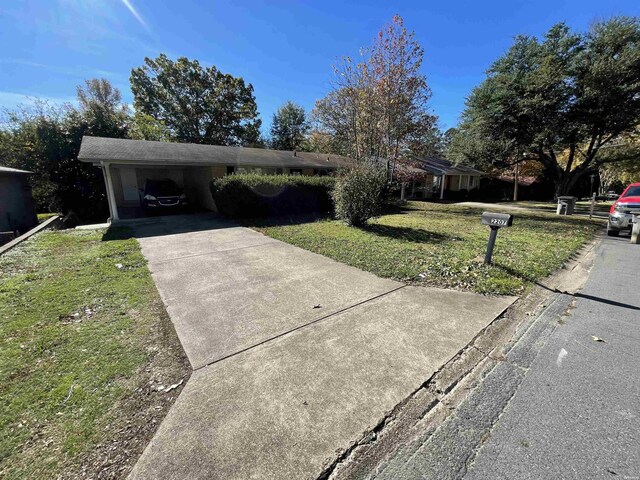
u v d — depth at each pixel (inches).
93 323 128.0
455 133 823.7
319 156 817.5
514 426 73.9
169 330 122.1
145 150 482.0
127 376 92.8
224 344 111.7
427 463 64.1
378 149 618.5
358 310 140.5
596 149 729.0
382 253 239.8
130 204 632.4
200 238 302.5
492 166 805.2
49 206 560.7
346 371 95.5
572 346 111.4
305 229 347.6
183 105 1212.5
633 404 80.7
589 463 63.0
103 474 61.1
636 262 230.4
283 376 93.0
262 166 576.4
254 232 333.1
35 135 540.7
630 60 534.6
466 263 212.4
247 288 168.2
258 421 75.2
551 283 181.5
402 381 91.0
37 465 63.1
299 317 133.4
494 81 646.5
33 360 101.1
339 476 61.5
